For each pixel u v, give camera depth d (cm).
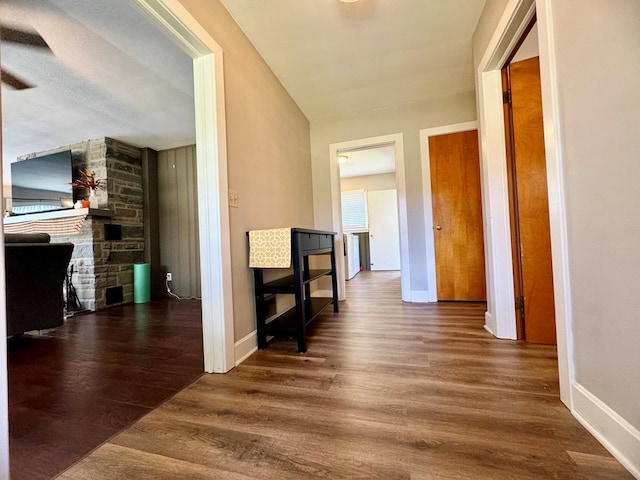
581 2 95
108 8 170
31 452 97
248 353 181
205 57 163
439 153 319
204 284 161
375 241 704
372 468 86
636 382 81
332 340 203
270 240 185
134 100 281
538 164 179
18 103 282
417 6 189
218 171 161
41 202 388
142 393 136
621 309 86
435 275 320
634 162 79
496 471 83
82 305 349
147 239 422
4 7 166
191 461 92
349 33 211
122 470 89
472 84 290
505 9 157
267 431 105
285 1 178
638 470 80
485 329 214
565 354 111
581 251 101
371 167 631
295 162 304
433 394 126
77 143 387
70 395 136
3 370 68
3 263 67
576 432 98
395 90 296
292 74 258
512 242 189
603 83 88
